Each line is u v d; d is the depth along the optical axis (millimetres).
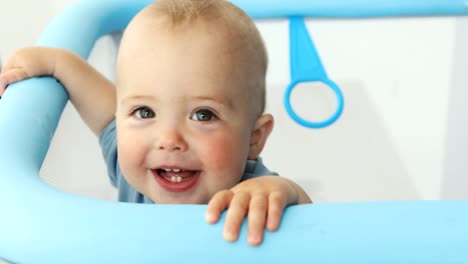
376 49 894
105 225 312
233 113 521
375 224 310
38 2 1024
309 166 921
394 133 916
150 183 531
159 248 305
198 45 502
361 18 879
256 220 320
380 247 302
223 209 336
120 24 785
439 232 303
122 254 305
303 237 310
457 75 896
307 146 915
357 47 892
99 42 758
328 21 884
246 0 859
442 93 903
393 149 921
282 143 914
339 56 895
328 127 910
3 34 1029
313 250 306
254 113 556
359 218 314
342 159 920
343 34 888
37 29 1038
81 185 664
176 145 498
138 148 514
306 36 881
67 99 612
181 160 509
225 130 517
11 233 320
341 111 902
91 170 699
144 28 516
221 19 522
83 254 307
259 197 348
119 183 675
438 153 921
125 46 523
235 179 542
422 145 919
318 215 321
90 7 746
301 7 866
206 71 500
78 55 638
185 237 309
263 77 570
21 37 1037
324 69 891
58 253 309
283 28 883
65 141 619
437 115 910
